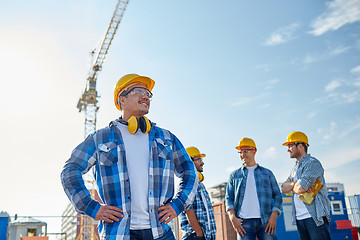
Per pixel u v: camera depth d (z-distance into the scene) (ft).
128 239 6.30
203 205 14.10
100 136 7.23
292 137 15.35
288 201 34.35
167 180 7.20
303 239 14.10
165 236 6.72
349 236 35.32
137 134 7.42
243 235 15.11
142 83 7.98
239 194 15.76
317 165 13.98
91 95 224.12
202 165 15.65
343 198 38.01
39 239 24.89
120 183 6.77
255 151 16.47
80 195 6.55
